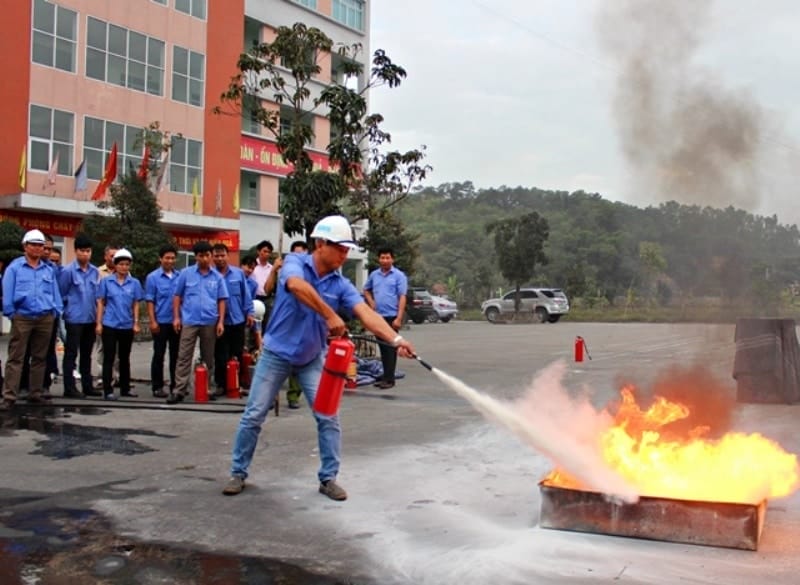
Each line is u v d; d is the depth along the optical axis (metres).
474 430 7.39
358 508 4.82
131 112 26.27
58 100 23.98
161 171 24.09
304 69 12.90
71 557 3.92
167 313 9.54
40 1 23.38
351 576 3.71
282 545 4.13
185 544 4.13
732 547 4.05
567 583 3.61
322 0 36.47
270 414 8.27
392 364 10.41
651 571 3.75
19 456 6.18
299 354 5.14
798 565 3.82
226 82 29.61
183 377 8.88
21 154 22.77
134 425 7.57
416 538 4.25
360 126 13.10
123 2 25.88
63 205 22.70
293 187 12.31
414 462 6.06
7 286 8.41
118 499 4.96
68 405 8.67
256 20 33.34
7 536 4.23
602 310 41.62
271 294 9.31
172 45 27.62
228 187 29.84
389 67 13.21
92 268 9.39
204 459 6.11
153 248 21.22
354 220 15.54
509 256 37.66
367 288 10.53
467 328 31.09
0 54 22.38
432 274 61.81
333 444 5.08
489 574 3.73
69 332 9.24
